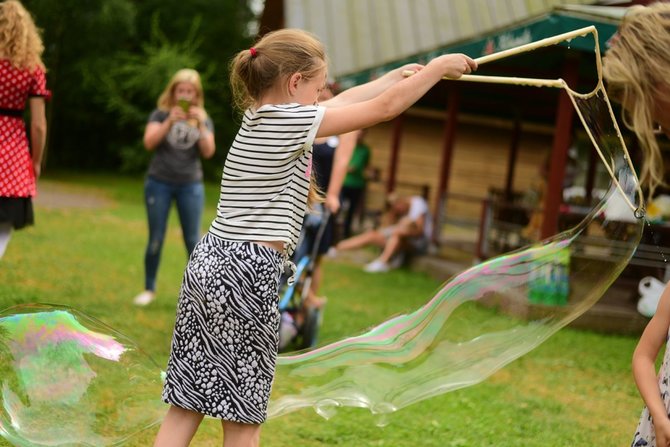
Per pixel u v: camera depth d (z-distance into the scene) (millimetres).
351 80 10297
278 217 2406
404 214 10836
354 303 7344
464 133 17328
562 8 6539
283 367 2918
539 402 4539
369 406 2869
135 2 22297
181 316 2445
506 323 2900
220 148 22125
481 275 2955
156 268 6109
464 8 12609
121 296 6277
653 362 2115
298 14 12352
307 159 2449
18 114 4270
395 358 2898
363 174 12422
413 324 2969
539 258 2938
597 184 10906
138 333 5125
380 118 2391
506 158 17484
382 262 10133
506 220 9961
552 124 15359
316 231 5254
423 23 12430
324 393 2867
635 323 7000
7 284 5988
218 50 22844
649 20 2078
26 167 4285
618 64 2088
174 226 12352
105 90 19891
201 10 22844
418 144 17266
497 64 8906
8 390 2615
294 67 2492
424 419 4055
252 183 2424
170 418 2457
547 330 2902
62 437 2609
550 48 7293
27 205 4328
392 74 2893
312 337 5273
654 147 2193
